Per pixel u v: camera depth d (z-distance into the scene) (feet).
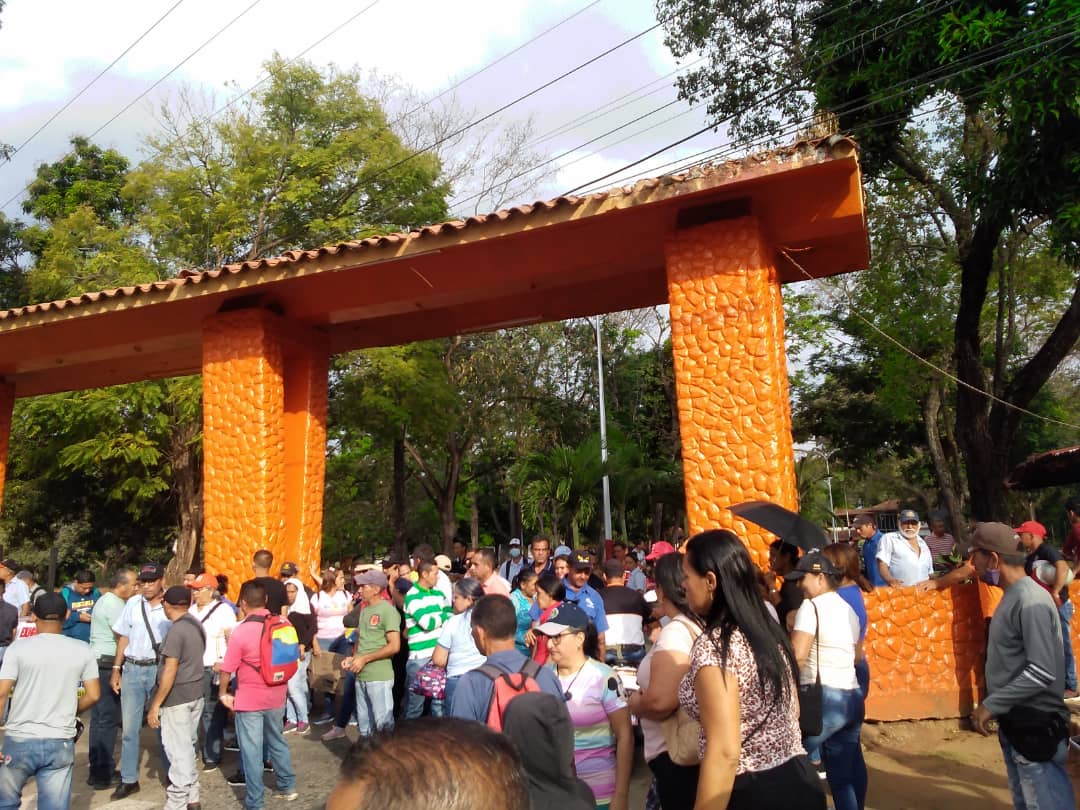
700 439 27.91
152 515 93.97
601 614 25.40
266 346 37.47
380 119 73.92
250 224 70.95
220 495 37.09
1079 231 40.34
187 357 45.44
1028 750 13.69
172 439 71.41
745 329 27.76
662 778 12.37
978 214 50.49
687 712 10.73
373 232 67.10
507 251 32.35
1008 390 50.16
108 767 26.63
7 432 48.24
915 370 67.82
